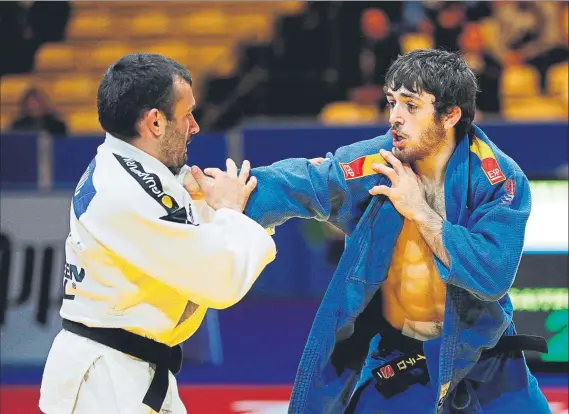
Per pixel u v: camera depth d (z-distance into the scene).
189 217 10.52
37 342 22.73
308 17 32.12
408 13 31.02
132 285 10.33
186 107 10.63
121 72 10.39
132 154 10.49
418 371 11.88
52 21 34.44
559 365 21.48
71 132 35.00
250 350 23.23
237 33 40.38
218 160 25.50
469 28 30.53
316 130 25.25
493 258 10.69
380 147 11.44
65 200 23.78
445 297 11.42
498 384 11.87
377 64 31.19
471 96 11.01
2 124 36.31
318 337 11.48
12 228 23.58
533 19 33.47
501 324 11.35
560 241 22.41
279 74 32.44
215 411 18.69
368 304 11.92
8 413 18.83
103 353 10.34
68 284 10.65
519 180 11.26
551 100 33.44
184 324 10.97
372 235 11.22
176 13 41.34
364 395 12.16
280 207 11.20
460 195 11.14
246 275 10.45
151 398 10.39
